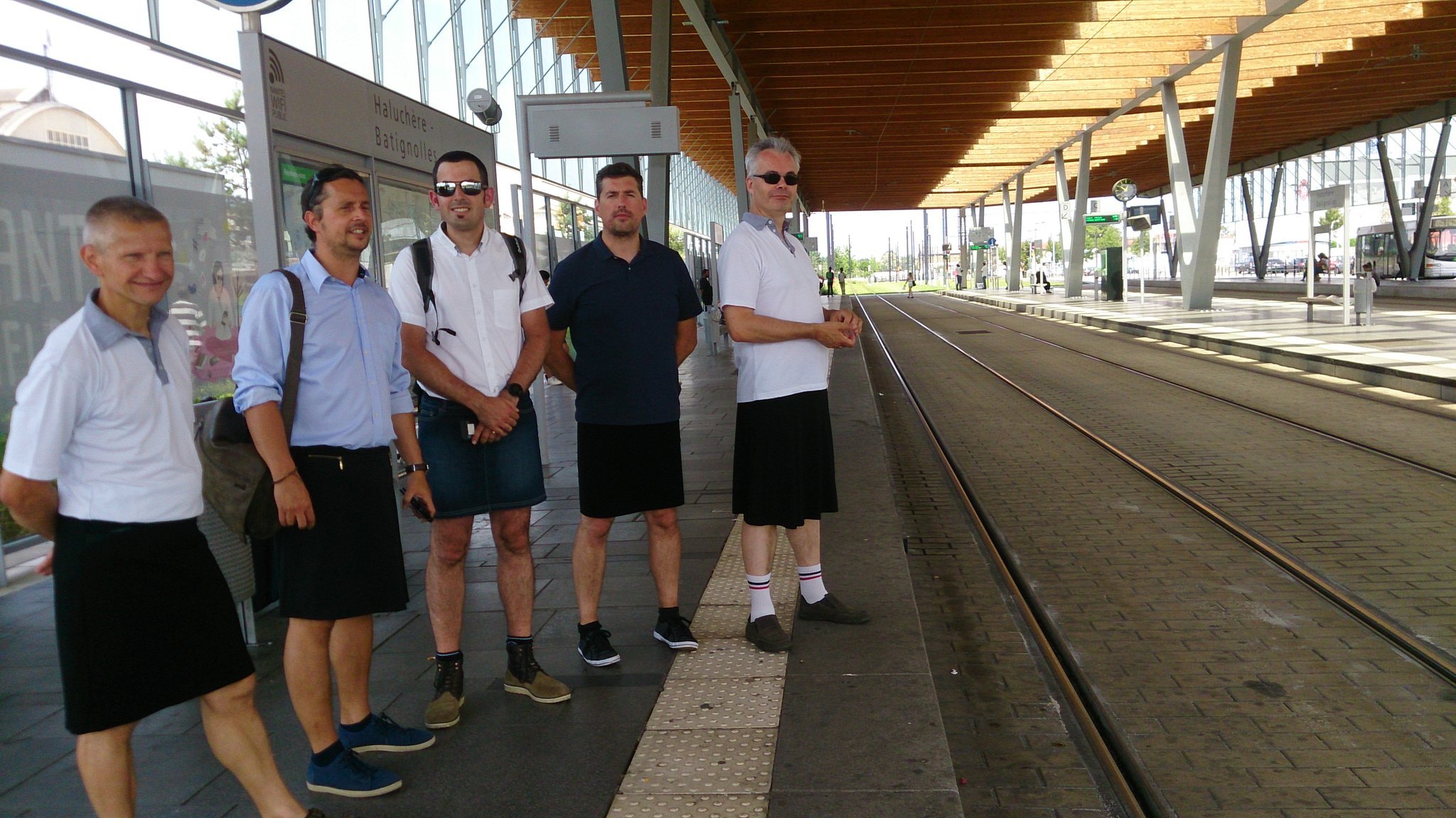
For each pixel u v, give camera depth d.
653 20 12.61
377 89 6.89
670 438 4.18
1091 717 3.92
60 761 3.49
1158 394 13.24
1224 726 3.78
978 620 5.11
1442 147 34.78
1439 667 4.16
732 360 20.75
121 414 2.48
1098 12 18.80
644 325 4.06
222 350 8.45
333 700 3.96
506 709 3.72
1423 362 13.63
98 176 7.20
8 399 6.33
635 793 3.01
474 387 3.68
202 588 2.65
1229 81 22.83
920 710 3.51
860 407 11.88
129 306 2.55
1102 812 3.25
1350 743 3.61
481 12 16.53
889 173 47.34
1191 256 27.33
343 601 3.07
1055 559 6.03
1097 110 29.97
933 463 9.50
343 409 3.08
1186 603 5.15
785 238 4.34
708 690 3.77
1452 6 19.92
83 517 2.47
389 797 3.07
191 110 8.25
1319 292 35.25
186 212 8.11
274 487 2.94
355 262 3.18
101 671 2.47
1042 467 8.80
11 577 6.08
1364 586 5.23
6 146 6.39
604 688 3.87
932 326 32.22
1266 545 6.00
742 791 2.99
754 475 4.18
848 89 25.48
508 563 3.81
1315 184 57.62
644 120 7.61
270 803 2.82
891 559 5.43
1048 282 53.12
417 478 3.38
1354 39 23.56
